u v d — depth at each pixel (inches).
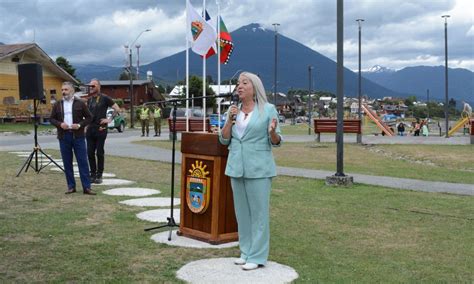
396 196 378.9
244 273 202.4
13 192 389.7
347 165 585.3
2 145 871.1
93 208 331.0
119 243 246.5
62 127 376.8
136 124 2031.3
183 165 255.4
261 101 211.5
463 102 2102.6
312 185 428.1
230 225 248.4
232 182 215.5
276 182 444.8
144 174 503.2
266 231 210.8
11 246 240.7
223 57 474.0
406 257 227.1
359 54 1300.4
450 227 283.9
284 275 200.2
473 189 414.0
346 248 241.0
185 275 199.8
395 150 781.9
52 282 192.5
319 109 3725.4
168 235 259.8
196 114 1566.2
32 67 486.3
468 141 979.9
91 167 437.7
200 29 404.5
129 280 195.0
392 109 4097.0
